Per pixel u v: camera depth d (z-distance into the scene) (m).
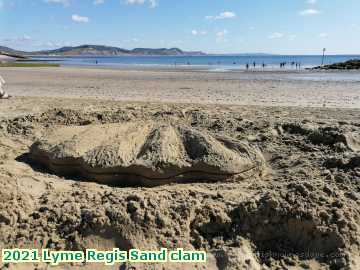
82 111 7.34
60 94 13.60
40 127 6.86
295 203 3.46
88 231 3.37
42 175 4.61
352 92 14.02
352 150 5.31
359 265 3.04
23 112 9.01
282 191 3.65
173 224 3.40
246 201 3.59
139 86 16.84
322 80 20.44
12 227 3.45
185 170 4.45
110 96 12.96
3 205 3.51
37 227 3.46
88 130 5.19
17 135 6.54
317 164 4.88
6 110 9.31
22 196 3.70
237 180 4.53
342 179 4.22
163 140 4.64
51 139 5.20
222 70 34.75
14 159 5.28
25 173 4.55
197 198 3.86
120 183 4.50
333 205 3.49
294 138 5.99
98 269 3.11
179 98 12.37
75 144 4.82
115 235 3.33
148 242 3.27
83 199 3.83
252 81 19.78
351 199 3.71
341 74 27.39
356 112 8.97
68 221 3.48
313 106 10.39
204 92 14.23
